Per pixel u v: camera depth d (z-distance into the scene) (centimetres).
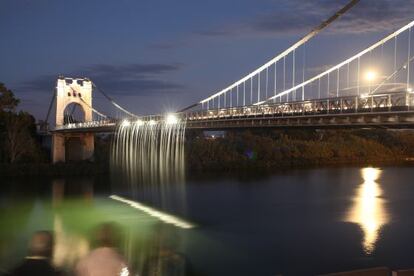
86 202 6009
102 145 10094
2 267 3281
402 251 3541
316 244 3812
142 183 7719
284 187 7150
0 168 8138
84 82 11075
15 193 6662
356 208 5338
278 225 4531
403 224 4456
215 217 4969
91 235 4166
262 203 5762
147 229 4447
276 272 3127
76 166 8744
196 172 9238
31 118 10531
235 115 5012
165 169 8600
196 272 3128
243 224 4597
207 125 5678
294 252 3594
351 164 11475
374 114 3191
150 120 7875
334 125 3628
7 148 8762
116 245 3781
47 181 7881
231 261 3372
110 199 6234
